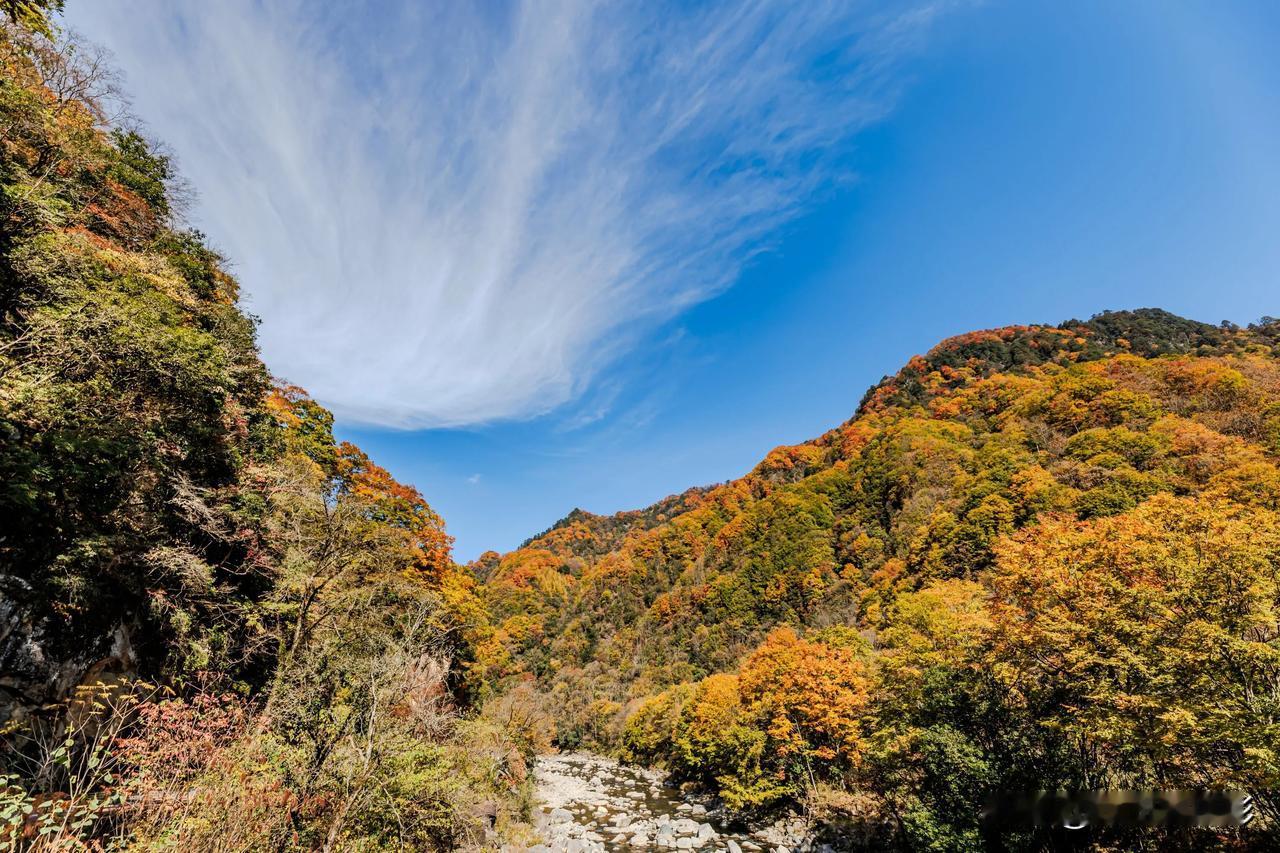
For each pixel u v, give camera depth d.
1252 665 10.14
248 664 11.09
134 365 9.45
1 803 4.87
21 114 10.36
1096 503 35.59
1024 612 14.73
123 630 8.23
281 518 12.58
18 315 8.56
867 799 21.11
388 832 9.52
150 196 16.23
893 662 18.38
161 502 9.70
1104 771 12.70
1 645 6.36
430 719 10.65
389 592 13.58
